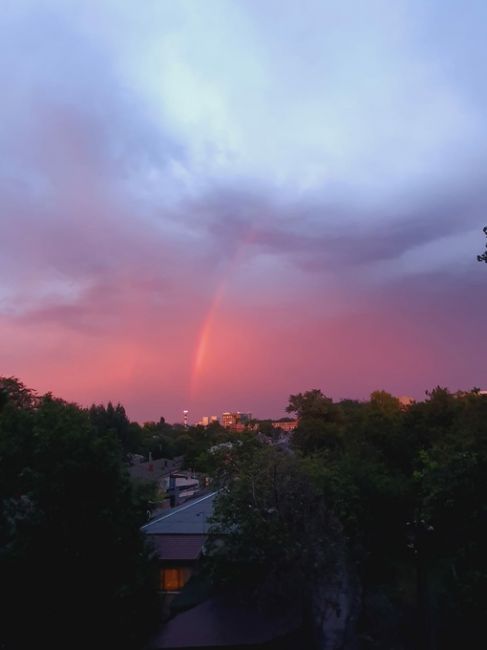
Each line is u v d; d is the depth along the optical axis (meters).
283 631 17.50
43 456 16.70
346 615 19.27
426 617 20.64
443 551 23.02
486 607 14.63
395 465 35.66
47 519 15.72
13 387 33.50
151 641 17.33
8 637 15.22
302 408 49.34
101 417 83.31
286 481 20.31
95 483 16.39
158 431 122.38
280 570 19.05
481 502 15.27
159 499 30.61
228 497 20.80
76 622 15.33
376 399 44.12
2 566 15.12
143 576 17.47
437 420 37.28
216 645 16.86
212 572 20.11
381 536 24.33
